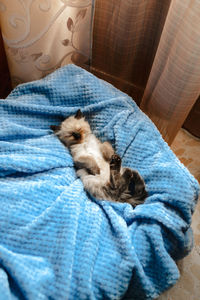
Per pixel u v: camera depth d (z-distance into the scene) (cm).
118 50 193
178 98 150
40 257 99
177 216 116
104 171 143
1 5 137
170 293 136
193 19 116
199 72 132
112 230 117
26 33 151
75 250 104
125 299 105
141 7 159
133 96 235
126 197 131
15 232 102
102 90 163
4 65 207
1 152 130
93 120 165
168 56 144
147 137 149
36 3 135
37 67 177
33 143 142
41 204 117
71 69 166
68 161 142
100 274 98
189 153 204
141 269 101
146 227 112
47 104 165
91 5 150
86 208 122
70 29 159
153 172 133
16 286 89
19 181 124
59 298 87
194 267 146
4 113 149
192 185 126
